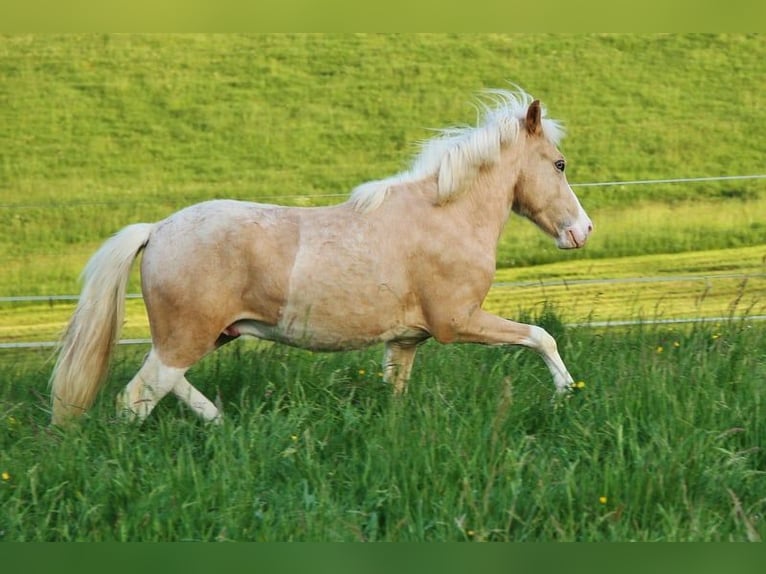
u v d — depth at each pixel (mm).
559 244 10055
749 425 8625
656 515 7477
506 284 16281
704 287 16469
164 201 20828
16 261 18391
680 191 21219
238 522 7227
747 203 20719
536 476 7738
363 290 8977
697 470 7797
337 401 9023
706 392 8961
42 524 7230
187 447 8070
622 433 8281
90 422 8539
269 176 22000
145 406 8805
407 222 9141
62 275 17891
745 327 11477
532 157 9766
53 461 7832
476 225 9453
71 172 21906
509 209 9766
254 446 8102
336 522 7102
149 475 7684
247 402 8906
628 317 14250
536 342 9430
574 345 10750
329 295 8922
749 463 8352
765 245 19000
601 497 7477
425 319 9336
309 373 9703
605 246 18875
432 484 7633
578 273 17625
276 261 8828
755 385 9297
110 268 8859
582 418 8742
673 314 14711
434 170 9398
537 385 9492
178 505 7355
